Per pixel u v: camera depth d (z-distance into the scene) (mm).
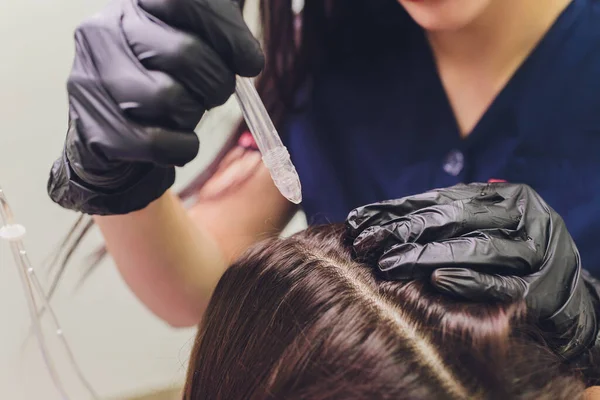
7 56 685
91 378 796
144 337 804
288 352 406
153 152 398
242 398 429
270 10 771
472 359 365
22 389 770
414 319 392
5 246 729
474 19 678
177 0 392
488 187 513
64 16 698
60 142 729
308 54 797
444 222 457
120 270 718
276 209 817
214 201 812
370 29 768
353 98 808
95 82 407
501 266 437
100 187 461
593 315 494
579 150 721
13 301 748
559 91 707
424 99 774
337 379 374
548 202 746
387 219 494
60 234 751
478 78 729
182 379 679
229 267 518
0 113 696
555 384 384
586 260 742
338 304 408
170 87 393
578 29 679
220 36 405
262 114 440
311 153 837
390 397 357
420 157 793
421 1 672
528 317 411
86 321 784
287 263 461
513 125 733
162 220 654
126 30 406
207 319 507
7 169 714
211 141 807
